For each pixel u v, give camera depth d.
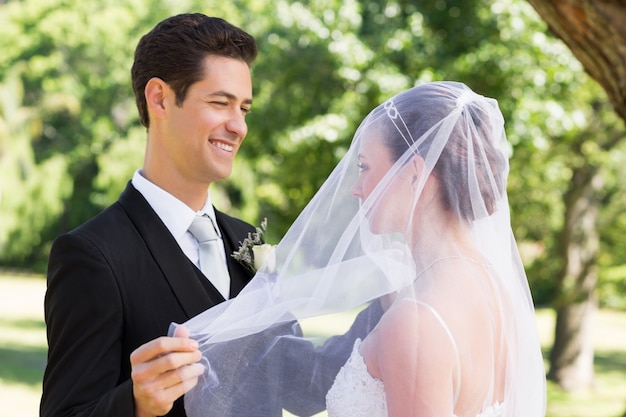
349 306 2.54
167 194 3.04
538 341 2.72
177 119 2.97
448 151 2.54
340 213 2.69
